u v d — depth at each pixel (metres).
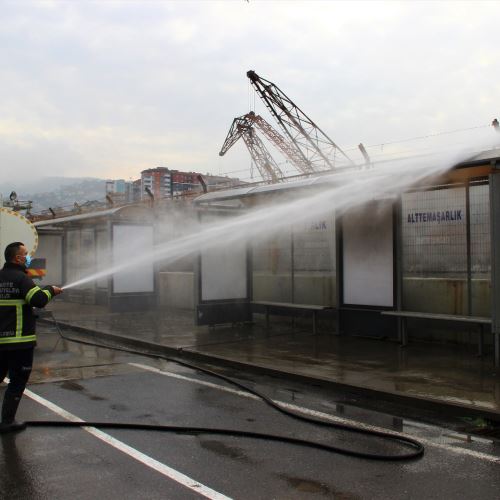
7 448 4.82
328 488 3.99
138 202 19.62
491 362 7.89
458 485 4.04
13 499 3.82
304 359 8.30
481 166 7.71
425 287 9.77
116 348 10.09
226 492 3.93
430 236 9.77
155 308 15.70
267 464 4.45
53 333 12.23
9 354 5.31
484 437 5.09
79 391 6.89
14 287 5.30
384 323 9.96
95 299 17.55
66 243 19.48
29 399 6.51
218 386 7.13
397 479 4.15
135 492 3.93
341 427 5.36
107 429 5.37
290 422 5.58
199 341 10.05
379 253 10.04
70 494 3.90
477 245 9.16
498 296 7.38
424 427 5.39
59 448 4.82
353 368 7.62
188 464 4.45
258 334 10.84
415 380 6.86
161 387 7.09
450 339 9.42
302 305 11.03
